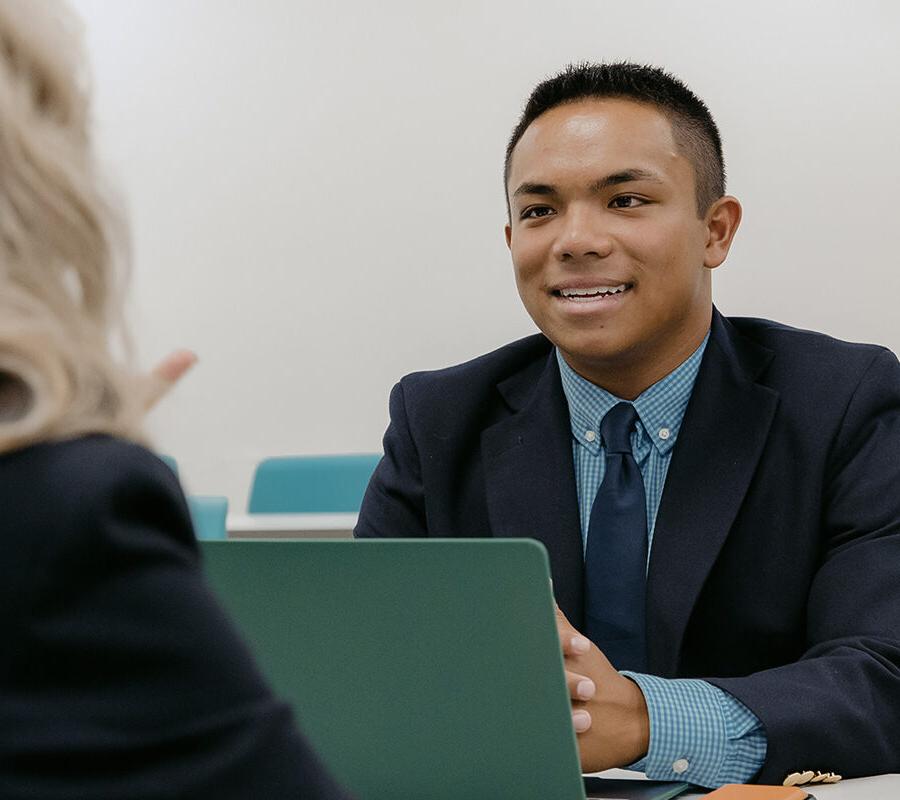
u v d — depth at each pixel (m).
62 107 0.62
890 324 4.02
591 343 1.62
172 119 4.79
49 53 0.62
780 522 1.60
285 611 1.05
